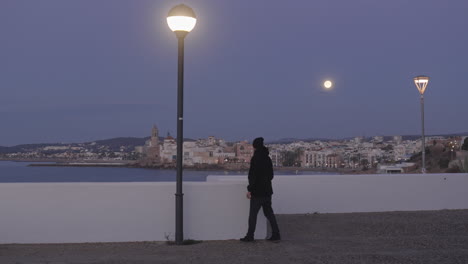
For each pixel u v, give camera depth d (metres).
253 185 7.78
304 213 11.34
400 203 11.65
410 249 7.27
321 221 10.03
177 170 7.82
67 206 7.99
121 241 8.05
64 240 7.96
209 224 8.17
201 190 8.18
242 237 8.22
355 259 6.61
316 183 11.41
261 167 7.79
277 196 11.34
